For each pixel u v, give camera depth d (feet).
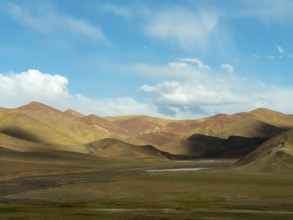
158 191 286.66
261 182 334.85
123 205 215.10
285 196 255.91
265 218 171.12
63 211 191.31
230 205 216.74
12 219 168.55
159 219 169.17
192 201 235.40
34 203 226.79
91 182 338.13
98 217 174.09
